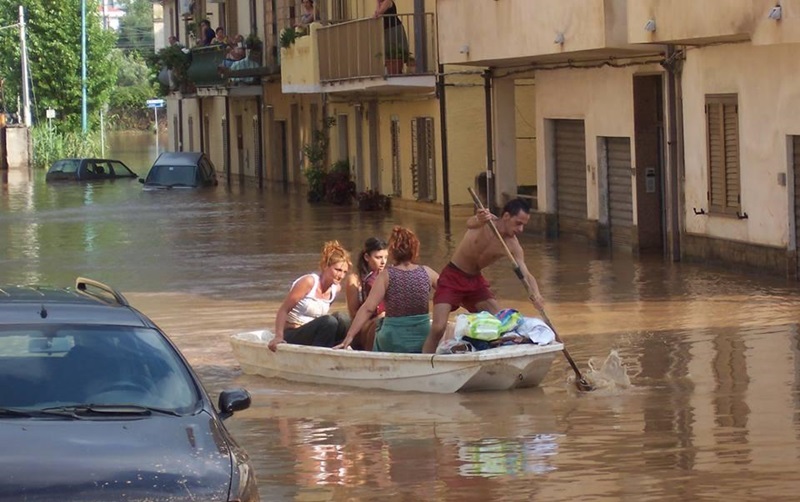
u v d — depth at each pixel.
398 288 17.98
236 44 72.94
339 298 27.25
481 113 46.00
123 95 160.25
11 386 10.57
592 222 36.06
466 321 17.47
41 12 115.44
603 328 22.09
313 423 15.49
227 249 38.53
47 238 43.12
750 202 28.41
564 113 37.44
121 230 45.81
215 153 88.44
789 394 16.06
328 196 57.91
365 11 55.06
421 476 12.76
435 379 17.08
